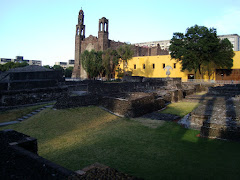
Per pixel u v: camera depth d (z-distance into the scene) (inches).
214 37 1401.3
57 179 181.9
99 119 554.3
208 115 426.0
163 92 782.5
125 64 2050.9
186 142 352.2
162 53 2549.2
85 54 1761.8
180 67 1752.0
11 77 738.8
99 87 806.5
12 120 582.9
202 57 1408.7
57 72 883.4
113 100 613.3
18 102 701.9
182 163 269.4
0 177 183.5
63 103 614.2
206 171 243.1
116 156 304.8
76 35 2432.3
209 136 368.5
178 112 604.1
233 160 270.8
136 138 384.2
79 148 348.5
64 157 313.6
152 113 596.7
